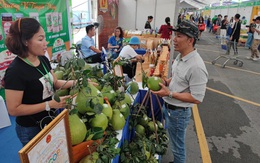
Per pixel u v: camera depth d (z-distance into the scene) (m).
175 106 1.92
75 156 1.15
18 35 1.23
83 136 1.18
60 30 5.55
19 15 4.01
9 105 1.29
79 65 1.37
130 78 3.15
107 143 1.35
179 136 2.04
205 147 2.92
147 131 2.14
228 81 5.89
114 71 2.00
